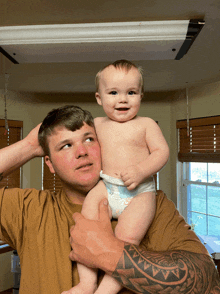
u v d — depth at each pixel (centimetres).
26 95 336
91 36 144
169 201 90
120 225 71
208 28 151
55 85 289
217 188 288
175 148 338
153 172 71
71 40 145
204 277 64
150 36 143
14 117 323
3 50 154
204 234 306
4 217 82
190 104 313
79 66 210
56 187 339
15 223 81
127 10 134
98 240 65
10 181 317
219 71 237
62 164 77
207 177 304
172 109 344
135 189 75
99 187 79
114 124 80
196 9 133
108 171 78
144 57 166
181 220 84
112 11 135
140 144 78
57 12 135
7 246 305
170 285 61
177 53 160
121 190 75
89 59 168
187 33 143
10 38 145
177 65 218
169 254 67
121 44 148
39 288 71
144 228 71
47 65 206
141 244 77
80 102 349
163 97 348
